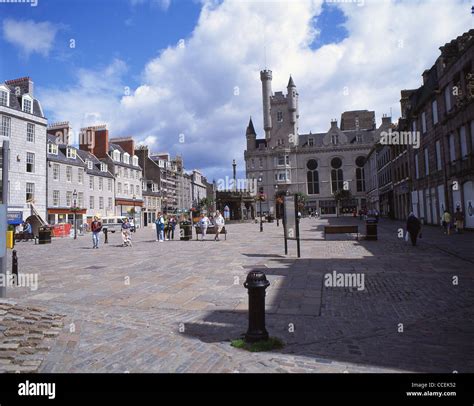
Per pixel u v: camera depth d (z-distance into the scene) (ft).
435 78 83.97
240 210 171.73
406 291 24.34
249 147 257.14
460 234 63.26
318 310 20.48
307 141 252.83
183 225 73.67
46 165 123.34
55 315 19.60
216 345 15.28
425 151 93.15
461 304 21.11
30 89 119.75
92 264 39.99
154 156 265.54
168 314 20.15
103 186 160.56
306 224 123.75
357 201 238.68
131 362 13.60
